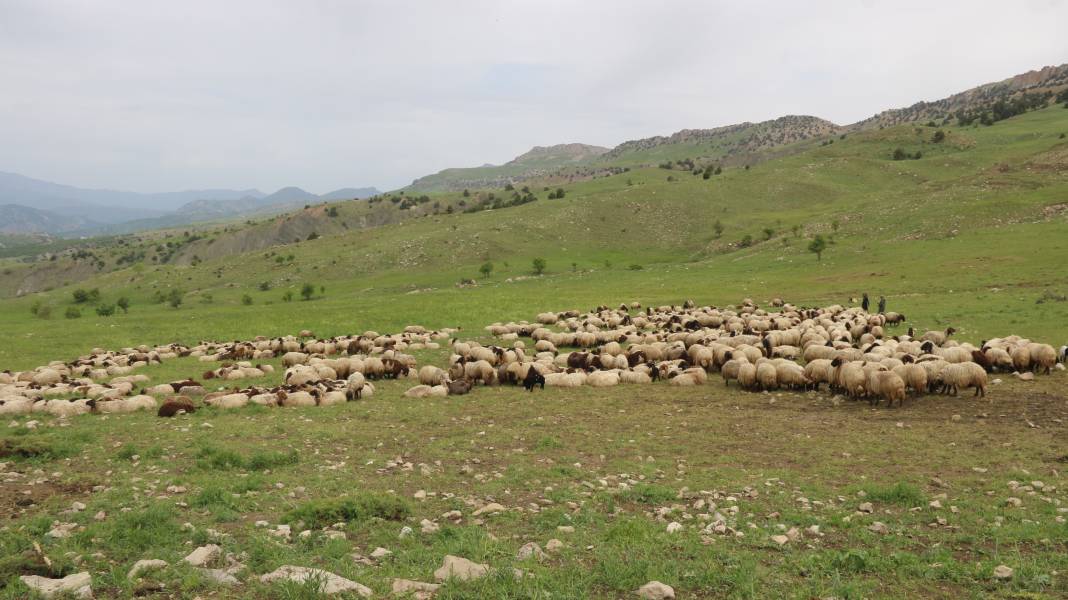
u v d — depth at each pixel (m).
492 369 26.83
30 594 6.79
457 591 7.29
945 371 20.44
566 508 11.02
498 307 61.69
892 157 186.12
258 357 38.22
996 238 69.00
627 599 7.43
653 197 162.12
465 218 165.12
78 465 13.80
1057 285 46.41
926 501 11.03
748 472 13.37
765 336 32.78
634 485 12.50
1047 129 178.12
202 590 7.21
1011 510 10.40
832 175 171.12
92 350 43.56
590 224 148.62
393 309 62.59
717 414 19.66
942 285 53.59
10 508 10.35
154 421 19.25
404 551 8.81
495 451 15.52
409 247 138.00
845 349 26.66
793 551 8.99
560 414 20.19
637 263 118.06
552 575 7.92
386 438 16.84
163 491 11.76
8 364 38.25
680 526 9.96
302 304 77.75
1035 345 23.30
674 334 36.69
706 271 85.56
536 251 133.25
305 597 6.97
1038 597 7.23
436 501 11.52
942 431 16.27
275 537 9.20
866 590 7.62
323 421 19.16
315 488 12.12
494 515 10.65
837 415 18.86
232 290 125.94
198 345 44.34
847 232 89.75
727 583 7.85
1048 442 14.67
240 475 13.02
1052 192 82.88
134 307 106.62
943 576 8.00
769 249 93.00
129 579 7.36
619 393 23.94
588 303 63.47
